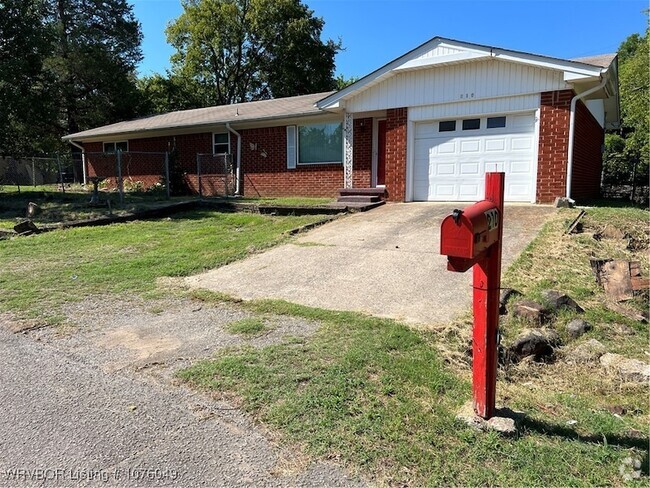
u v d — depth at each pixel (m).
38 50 17.25
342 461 2.41
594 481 2.24
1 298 5.46
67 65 24.67
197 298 5.43
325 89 36.31
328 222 9.90
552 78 10.16
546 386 3.48
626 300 5.15
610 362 3.75
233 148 16.70
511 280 5.53
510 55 10.25
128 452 2.53
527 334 4.00
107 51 26.48
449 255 2.40
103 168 20.88
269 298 5.36
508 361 3.82
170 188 17.69
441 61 11.07
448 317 4.56
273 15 32.56
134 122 20.62
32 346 4.07
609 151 21.59
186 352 3.86
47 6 24.67
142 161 19.33
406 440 2.56
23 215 12.48
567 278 5.66
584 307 4.93
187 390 3.20
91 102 26.62
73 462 2.45
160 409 2.96
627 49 29.12
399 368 3.41
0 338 4.27
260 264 6.94
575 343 4.21
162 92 32.53
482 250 2.47
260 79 35.88
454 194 11.68
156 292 5.67
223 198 14.96
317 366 3.47
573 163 10.58
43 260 7.37
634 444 2.57
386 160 12.38
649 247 7.21
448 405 2.91
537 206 10.12
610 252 6.80
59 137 26.44
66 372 3.54
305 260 7.00
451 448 2.49
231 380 3.29
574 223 8.05
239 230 9.81
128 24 27.84
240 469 2.37
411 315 4.64
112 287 5.89
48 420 2.86
